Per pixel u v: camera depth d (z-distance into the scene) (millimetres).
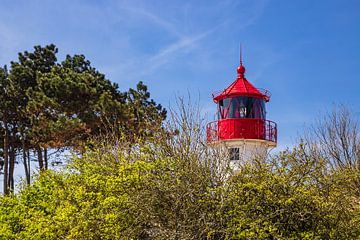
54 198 12625
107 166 13109
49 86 28250
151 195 10766
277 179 10867
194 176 11000
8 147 33500
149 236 11109
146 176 10977
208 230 10242
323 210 10883
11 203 14641
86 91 27906
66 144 27125
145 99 32156
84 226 10398
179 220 10555
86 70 32750
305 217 10883
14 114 32531
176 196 10609
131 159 13031
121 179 11000
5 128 32094
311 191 11000
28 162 32906
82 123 26375
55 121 28172
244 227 10344
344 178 11961
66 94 27844
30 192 14906
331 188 11383
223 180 11492
